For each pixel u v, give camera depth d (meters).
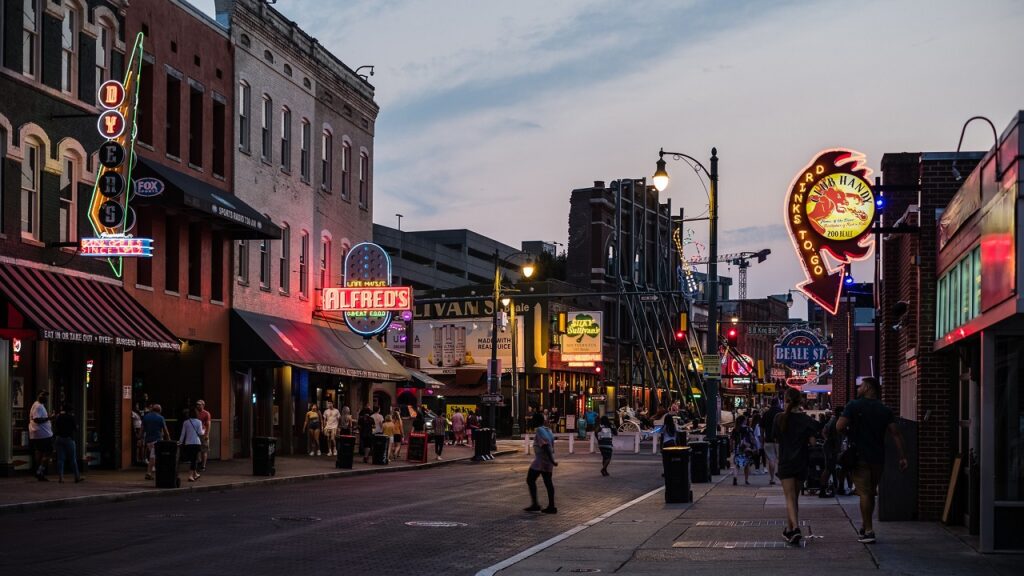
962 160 19.34
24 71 29.38
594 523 20.03
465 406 79.06
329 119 49.44
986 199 14.12
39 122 29.75
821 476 25.12
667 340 98.38
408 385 64.50
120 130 30.80
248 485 29.75
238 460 39.53
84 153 31.75
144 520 19.72
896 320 24.98
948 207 17.50
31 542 16.25
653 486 31.47
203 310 38.12
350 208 51.75
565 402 83.62
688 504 23.84
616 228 90.50
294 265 45.53
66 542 16.30
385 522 20.09
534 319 79.44
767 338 130.75
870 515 15.73
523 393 79.25
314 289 47.47
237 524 19.22
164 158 36.00
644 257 96.31
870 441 15.73
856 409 15.79
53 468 30.91
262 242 43.12
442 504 24.17
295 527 18.95
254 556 15.17
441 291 81.94
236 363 40.16
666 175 32.62
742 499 25.02
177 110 37.00
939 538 16.36
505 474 36.72
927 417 18.98
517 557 15.28
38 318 27.22
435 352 81.00
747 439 30.62
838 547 15.49
